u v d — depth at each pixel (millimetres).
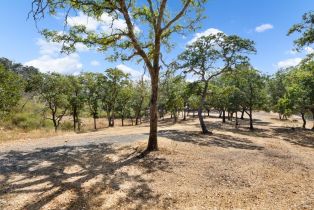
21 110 44562
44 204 8320
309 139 35031
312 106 41906
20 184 9781
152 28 16391
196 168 13078
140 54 14852
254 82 43969
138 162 13508
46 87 42656
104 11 13938
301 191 10578
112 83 55281
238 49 27469
